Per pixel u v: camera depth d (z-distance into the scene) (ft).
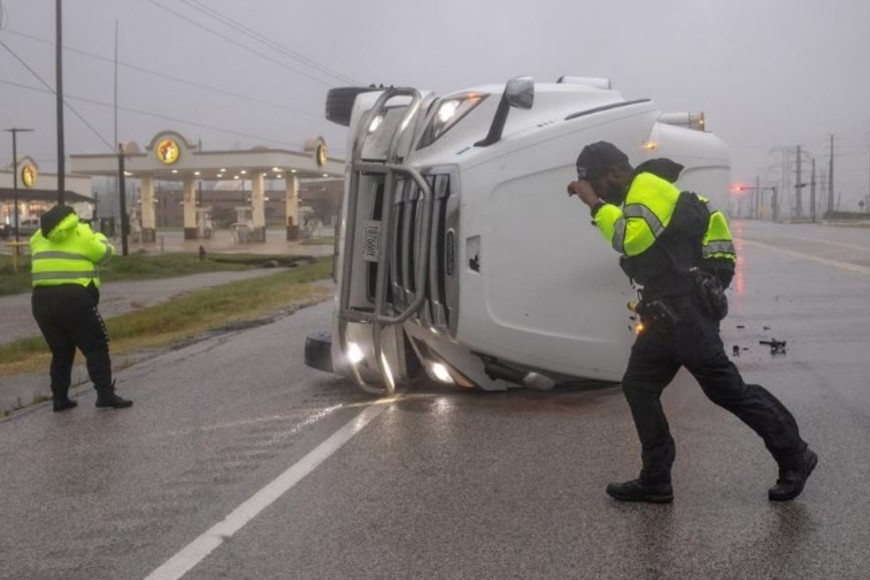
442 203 21.93
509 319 21.67
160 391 28.53
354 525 15.37
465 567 13.48
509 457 18.88
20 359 37.83
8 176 202.80
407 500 16.51
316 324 44.68
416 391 25.71
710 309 14.99
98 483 18.57
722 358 14.98
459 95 23.58
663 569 13.17
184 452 20.75
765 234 136.05
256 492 17.38
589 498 16.19
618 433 20.38
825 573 12.86
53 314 25.20
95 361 25.84
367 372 26.73
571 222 21.85
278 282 72.33
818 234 134.72
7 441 22.48
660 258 15.10
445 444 20.08
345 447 20.26
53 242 25.41
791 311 40.63
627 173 15.92
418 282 22.34
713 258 18.13
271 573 13.55
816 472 17.11
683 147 26.61
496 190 21.39
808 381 25.54
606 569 13.24
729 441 19.30
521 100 21.16
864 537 13.99
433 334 23.22
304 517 15.87
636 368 15.62
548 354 22.17
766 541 13.97
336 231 25.95
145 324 47.85
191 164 166.61
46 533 15.75
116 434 22.84
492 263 21.45
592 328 22.31
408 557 13.93
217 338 41.52
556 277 21.90
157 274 88.02
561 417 22.00
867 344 31.40
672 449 15.67
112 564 14.21
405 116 23.73
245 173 175.01
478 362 23.97
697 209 15.21
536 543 14.26
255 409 25.04
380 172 23.20
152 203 177.68
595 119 21.90
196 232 183.01
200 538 15.10
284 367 32.01
